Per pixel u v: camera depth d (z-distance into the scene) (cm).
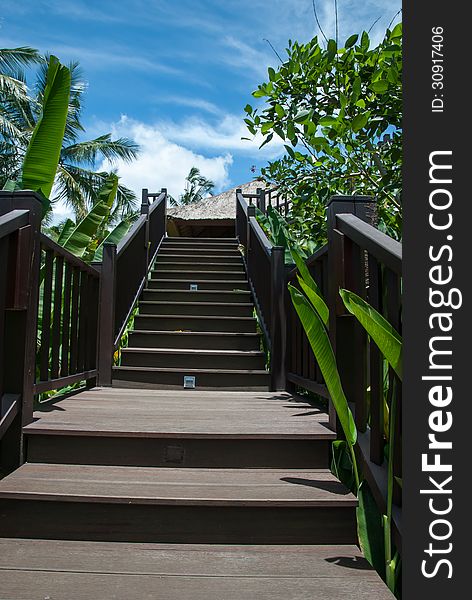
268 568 167
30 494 187
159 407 294
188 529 188
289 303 381
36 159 435
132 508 188
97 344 397
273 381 381
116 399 325
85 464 225
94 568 166
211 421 252
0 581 156
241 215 750
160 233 760
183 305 539
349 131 294
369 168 330
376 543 174
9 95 1476
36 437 226
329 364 181
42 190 438
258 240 510
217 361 437
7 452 220
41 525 188
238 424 245
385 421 190
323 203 341
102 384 396
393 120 277
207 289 612
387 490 171
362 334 211
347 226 219
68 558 172
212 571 165
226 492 194
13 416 216
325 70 281
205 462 226
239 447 227
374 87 258
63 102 436
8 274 218
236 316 535
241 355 437
